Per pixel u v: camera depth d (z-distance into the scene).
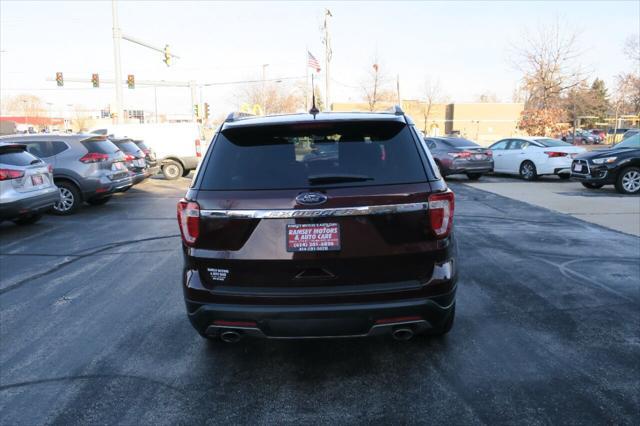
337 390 3.45
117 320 4.76
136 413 3.22
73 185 10.98
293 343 4.20
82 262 6.86
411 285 3.26
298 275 3.23
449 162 17.17
